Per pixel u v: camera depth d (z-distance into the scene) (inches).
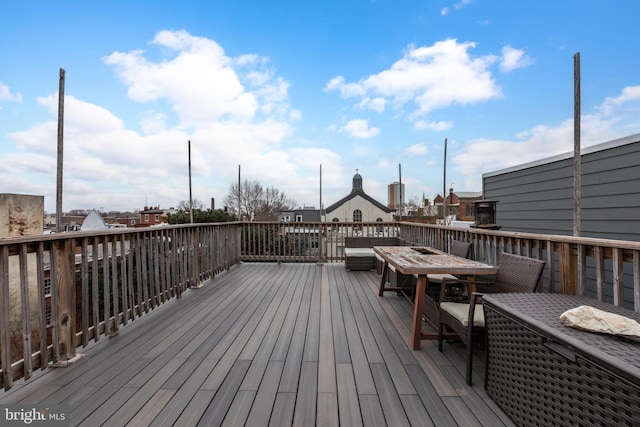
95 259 96.8
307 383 72.9
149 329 109.0
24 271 73.4
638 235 148.6
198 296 153.8
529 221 231.9
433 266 92.2
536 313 57.7
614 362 37.4
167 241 143.6
